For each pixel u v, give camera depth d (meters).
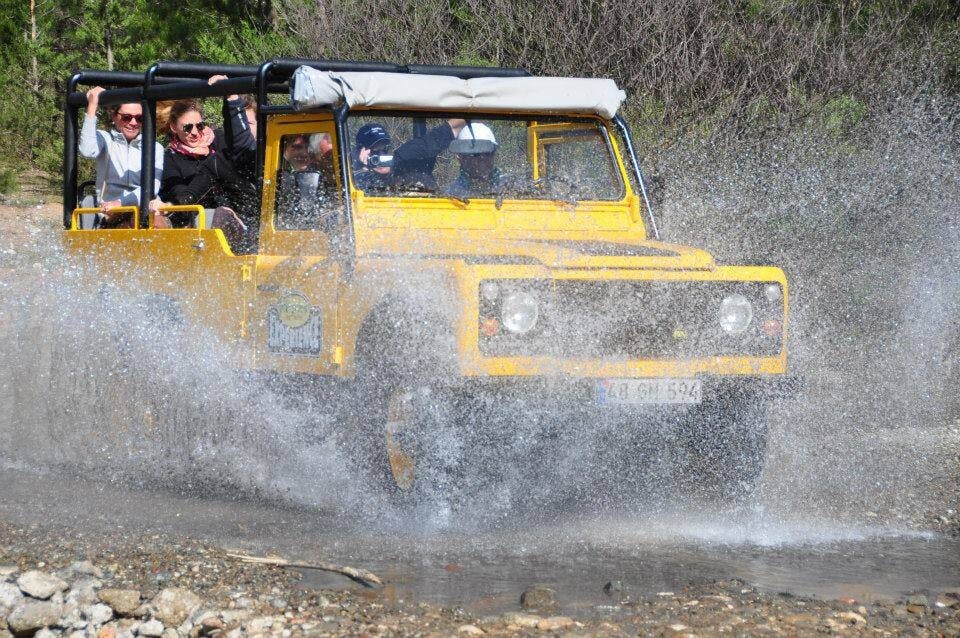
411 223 10.86
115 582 8.00
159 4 28.17
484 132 11.52
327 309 10.29
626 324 9.73
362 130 10.94
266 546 9.00
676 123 17.53
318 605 7.52
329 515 10.11
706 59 17.70
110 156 13.89
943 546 9.34
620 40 18.00
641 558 8.81
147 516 10.03
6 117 33.91
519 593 7.86
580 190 11.98
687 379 9.89
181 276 11.81
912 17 18.91
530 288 9.44
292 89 10.73
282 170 11.23
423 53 20.09
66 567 8.29
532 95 11.57
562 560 8.71
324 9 20.47
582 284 9.59
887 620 7.37
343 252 10.48
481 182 11.51
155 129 12.80
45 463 12.09
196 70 12.86
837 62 17.89
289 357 10.66
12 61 34.53
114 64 30.88
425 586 7.99
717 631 7.06
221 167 13.13
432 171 11.26
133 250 12.36
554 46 18.58
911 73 18.09
